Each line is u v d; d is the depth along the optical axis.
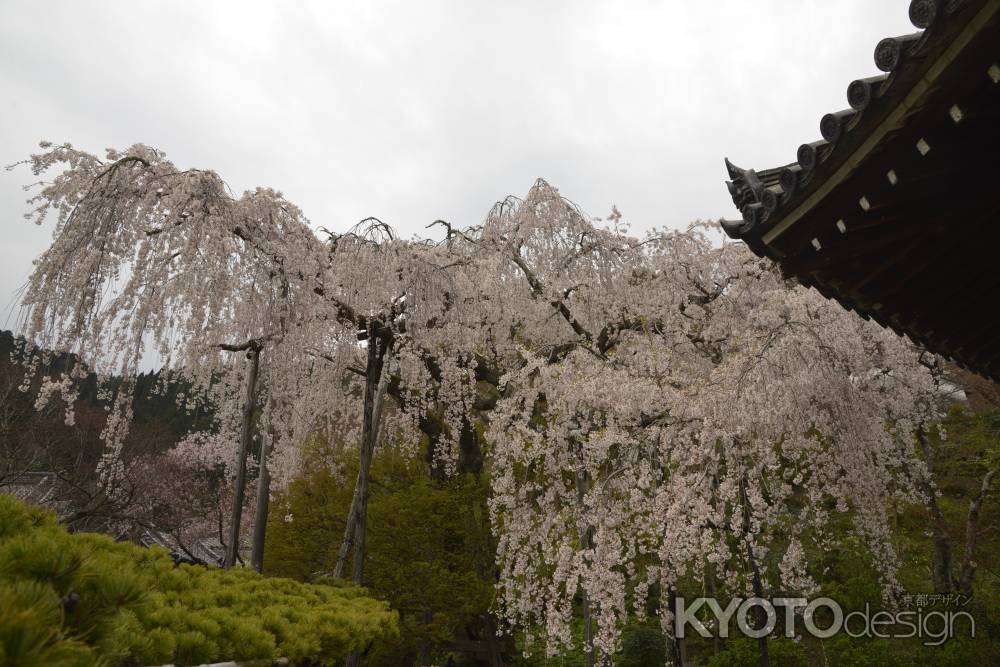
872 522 7.18
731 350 7.89
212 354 7.70
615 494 6.61
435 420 11.40
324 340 9.22
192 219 6.46
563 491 6.80
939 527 9.33
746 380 6.46
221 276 6.71
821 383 6.66
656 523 5.89
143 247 6.39
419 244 10.10
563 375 6.67
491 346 10.97
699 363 9.54
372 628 3.86
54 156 6.42
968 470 12.01
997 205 3.22
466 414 10.08
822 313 8.36
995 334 4.67
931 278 3.95
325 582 5.16
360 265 8.29
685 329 9.62
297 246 7.41
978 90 2.45
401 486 11.22
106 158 6.71
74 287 5.84
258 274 7.15
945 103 2.52
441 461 11.48
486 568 10.39
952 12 2.12
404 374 9.79
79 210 6.06
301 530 10.77
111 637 1.50
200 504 16.55
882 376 9.28
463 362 10.07
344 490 10.96
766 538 6.49
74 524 11.95
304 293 7.48
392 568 9.90
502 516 7.96
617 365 7.96
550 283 9.36
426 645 10.70
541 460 7.09
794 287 9.12
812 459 7.01
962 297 4.18
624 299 9.58
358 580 6.85
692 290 9.86
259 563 8.05
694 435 6.21
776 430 6.48
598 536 5.60
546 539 6.66
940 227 3.41
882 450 8.39
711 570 7.98
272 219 7.34
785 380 6.40
